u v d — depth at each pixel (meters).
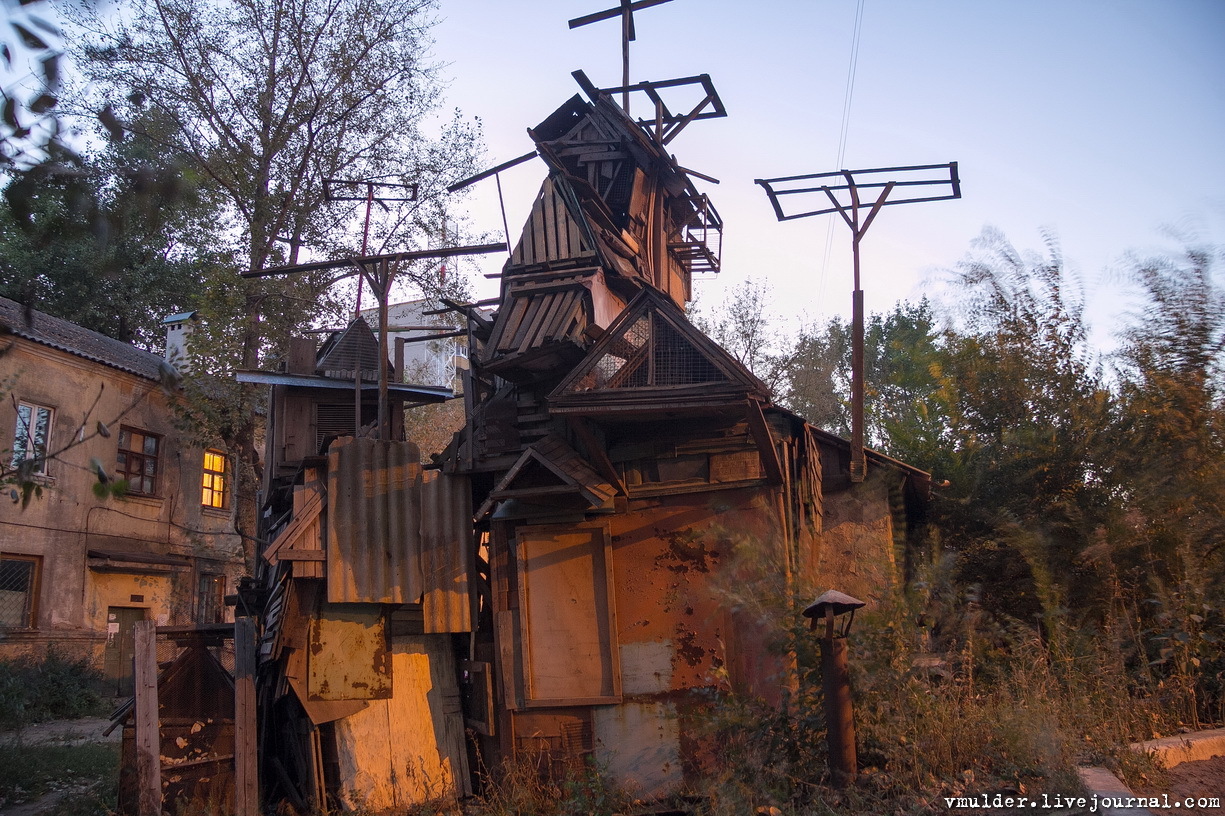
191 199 5.12
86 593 19.56
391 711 10.05
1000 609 10.64
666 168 14.25
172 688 9.52
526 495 9.70
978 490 11.44
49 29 4.34
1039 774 6.63
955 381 12.17
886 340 24.66
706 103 14.08
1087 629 8.91
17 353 18.30
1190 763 7.01
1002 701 7.68
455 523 10.62
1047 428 11.04
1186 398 9.63
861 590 10.48
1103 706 7.68
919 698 7.70
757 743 8.13
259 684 11.05
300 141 21.91
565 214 12.48
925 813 6.45
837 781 7.15
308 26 21.83
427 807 9.42
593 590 9.95
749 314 26.78
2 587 17.75
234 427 19.56
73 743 14.32
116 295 27.53
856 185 11.86
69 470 19.38
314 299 20.89
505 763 9.49
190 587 22.92
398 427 14.77
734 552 9.66
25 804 10.48
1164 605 8.59
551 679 9.75
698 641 9.59
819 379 25.89
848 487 11.07
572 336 10.55
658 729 9.46
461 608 10.35
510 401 11.05
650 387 9.19
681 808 8.87
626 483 10.14
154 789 8.78
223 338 19.45
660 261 14.54
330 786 9.77
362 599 9.98
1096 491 10.38
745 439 9.90
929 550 11.38
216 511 24.36
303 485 10.23
